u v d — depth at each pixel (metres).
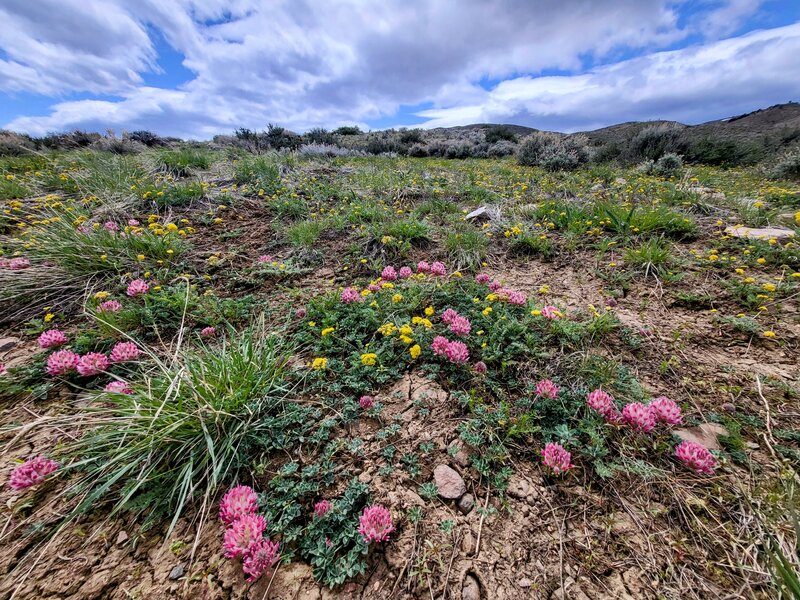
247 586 1.36
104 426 1.89
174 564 1.43
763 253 3.46
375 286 3.26
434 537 1.50
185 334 2.83
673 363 2.37
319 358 2.40
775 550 1.37
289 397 2.20
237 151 9.39
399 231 4.37
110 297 3.14
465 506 1.61
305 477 1.73
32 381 2.33
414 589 1.34
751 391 2.12
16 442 1.92
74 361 2.32
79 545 1.50
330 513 1.55
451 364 2.40
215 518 1.60
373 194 6.31
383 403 2.15
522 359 2.43
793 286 2.90
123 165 6.32
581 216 4.66
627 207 4.86
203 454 1.79
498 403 2.12
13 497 1.66
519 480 1.71
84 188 5.50
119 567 1.42
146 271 3.50
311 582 1.37
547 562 1.41
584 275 3.58
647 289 3.22
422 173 8.49
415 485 1.70
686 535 1.47
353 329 2.75
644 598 1.29
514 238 4.29
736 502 1.56
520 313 2.89
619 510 1.58
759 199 5.34
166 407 1.89
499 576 1.37
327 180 7.18
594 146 14.82
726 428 1.86
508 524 1.54
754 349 2.44
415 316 2.90
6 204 4.85
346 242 4.44
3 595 1.33
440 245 4.38
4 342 2.67
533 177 8.03
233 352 2.19
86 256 3.49
